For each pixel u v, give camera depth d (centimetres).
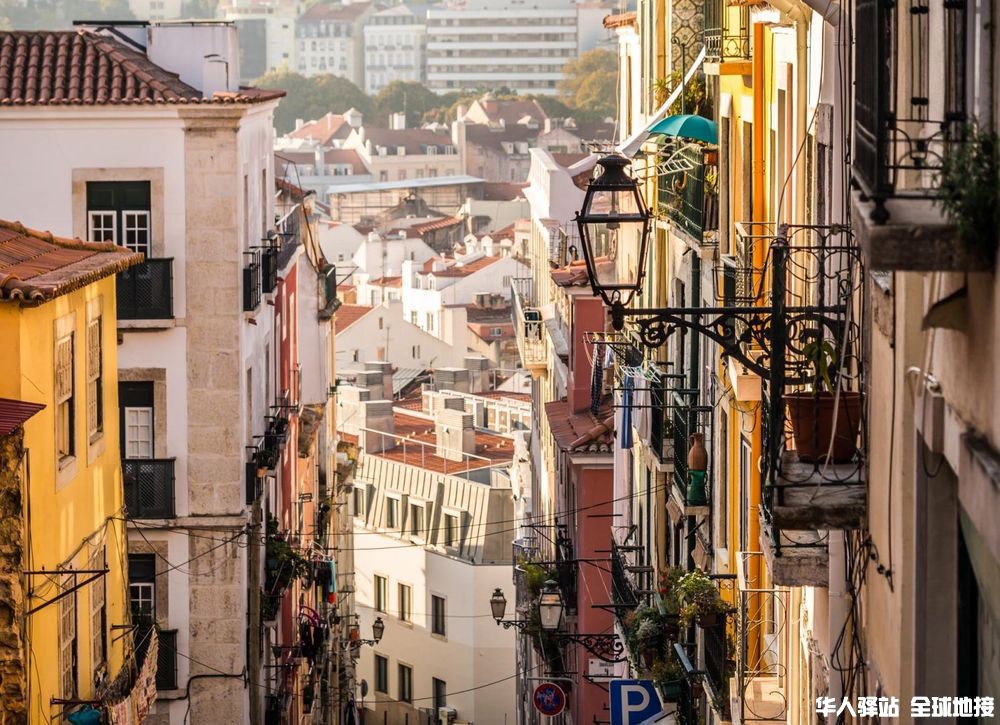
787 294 1859
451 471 7906
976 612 970
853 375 1414
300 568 3866
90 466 2209
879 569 1153
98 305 2278
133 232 3288
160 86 3253
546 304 6247
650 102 3666
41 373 1948
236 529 3322
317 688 5119
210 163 3269
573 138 19262
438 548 7819
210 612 3338
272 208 3972
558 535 4634
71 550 2084
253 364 3553
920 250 804
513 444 8494
